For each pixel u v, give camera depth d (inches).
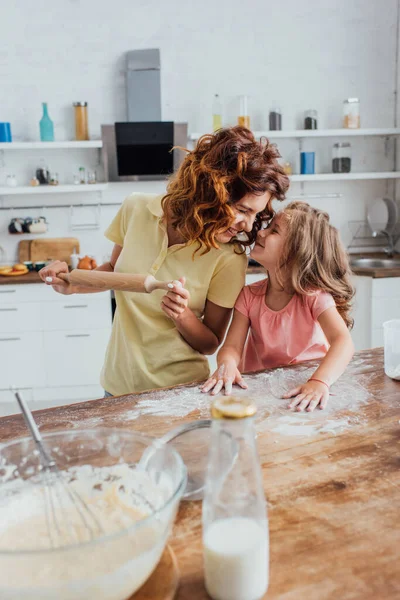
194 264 64.3
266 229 66.9
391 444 43.6
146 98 151.6
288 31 159.0
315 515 34.4
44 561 24.0
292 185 167.5
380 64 164.6
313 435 45.3
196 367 65.7
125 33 153.4
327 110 164.4
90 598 24.3
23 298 137.8
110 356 71.4
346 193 169.9
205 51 156.9
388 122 168.2
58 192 153.4
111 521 30.2
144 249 65.9
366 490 37.2
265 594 27.8
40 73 152.9
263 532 27.2
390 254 163.8
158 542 25.9
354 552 30.9
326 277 65.7
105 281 56.1
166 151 149.3
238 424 26.4
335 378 55.8
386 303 137.3
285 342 68.6
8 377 141.3
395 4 161.8
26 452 34.4
